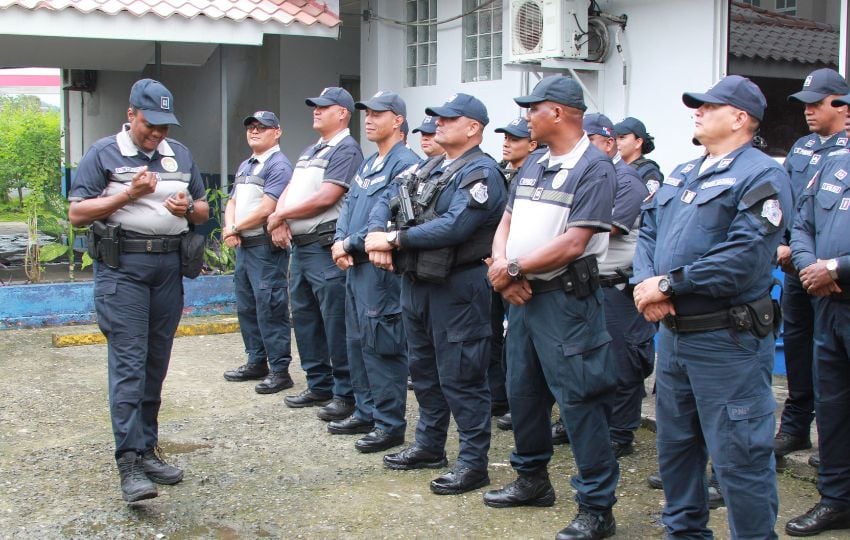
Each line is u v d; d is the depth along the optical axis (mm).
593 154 3717
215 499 4266
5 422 5418
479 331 4258
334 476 4562
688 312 3221
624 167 4738
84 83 12961
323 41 11109
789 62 6215
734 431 3160
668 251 3314
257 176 6102
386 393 4906
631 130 5113
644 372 4809
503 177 4242
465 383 4293
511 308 3910
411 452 4652
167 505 4191
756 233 3096
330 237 5402
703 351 3205
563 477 4531
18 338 7648
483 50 8766
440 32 9250
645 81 7027
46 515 4074
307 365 5770
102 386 6238
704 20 6566
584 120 4812
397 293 4793
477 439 4332
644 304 3273
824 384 3865
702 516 3408
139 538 3850
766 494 3170
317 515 4070
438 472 4621
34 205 8625
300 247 5492
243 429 5340
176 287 4402
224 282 8719
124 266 4191
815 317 3928
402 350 4895
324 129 5566
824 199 3908
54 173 9141
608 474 3750
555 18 7027
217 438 5172
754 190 3129
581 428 3713
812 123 4621
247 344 6445
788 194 3186
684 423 3352
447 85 9195
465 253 4184
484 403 4344
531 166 3906
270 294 6070
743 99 3234
